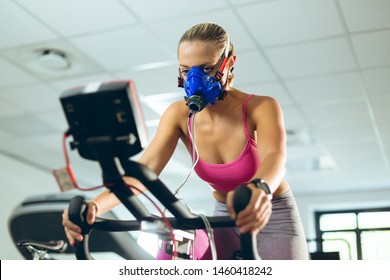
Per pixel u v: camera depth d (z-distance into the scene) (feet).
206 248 3.97
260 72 14.16
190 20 11.64
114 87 2.62
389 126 17.66
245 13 11.30
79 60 13.71
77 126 2.73
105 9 11.34
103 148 2.65
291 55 13.12
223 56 3.67
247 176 4.08
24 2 11.19
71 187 2.81
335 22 11.58
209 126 4.12
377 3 10.82
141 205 2.98
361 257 8.77
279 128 3.73
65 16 11.68
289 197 4.29
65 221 3.19
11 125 18.57
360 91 15.02
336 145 19.70
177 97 15.70
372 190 25.62
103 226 3.18
